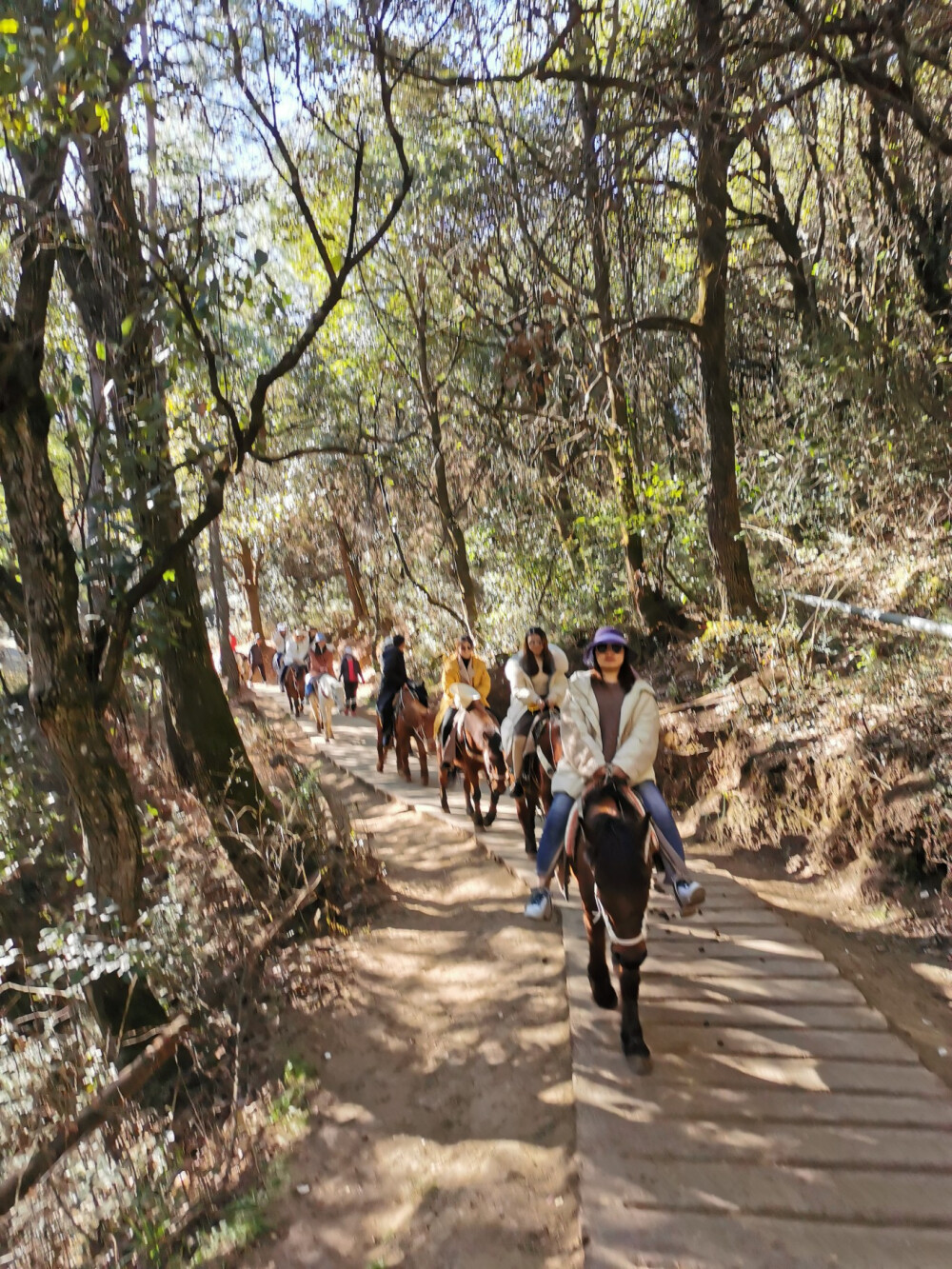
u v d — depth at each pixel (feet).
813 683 34.04
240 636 147.95
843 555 40.91
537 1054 20.13
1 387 19.92
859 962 22.76
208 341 22.06
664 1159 15.71
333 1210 16.83
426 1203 16.30
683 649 44.73
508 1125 18.01
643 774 18.99
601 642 18.88
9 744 28.84
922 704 28.58
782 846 30.25
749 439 49.11
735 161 54.65
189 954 25.03
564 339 54.54
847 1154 15.46
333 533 105.91
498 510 65.67
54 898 30.01
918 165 41.14
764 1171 15.21
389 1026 22.95
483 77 33.14
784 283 56.80
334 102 29.68
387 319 64.75
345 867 31.65
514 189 48.70
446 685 39.32
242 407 26.32
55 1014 22.31
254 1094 21.63
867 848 26.58
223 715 31.01
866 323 41.37
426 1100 19.61
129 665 28.96
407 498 76.89
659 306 53.78
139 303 23.73
